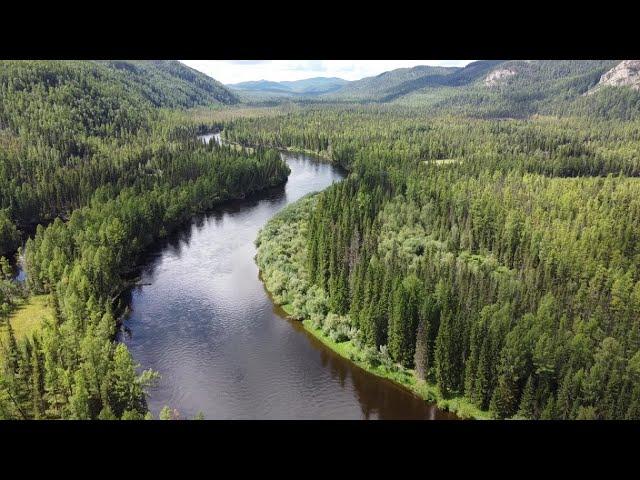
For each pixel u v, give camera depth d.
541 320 102.88
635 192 198.00
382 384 103.00
